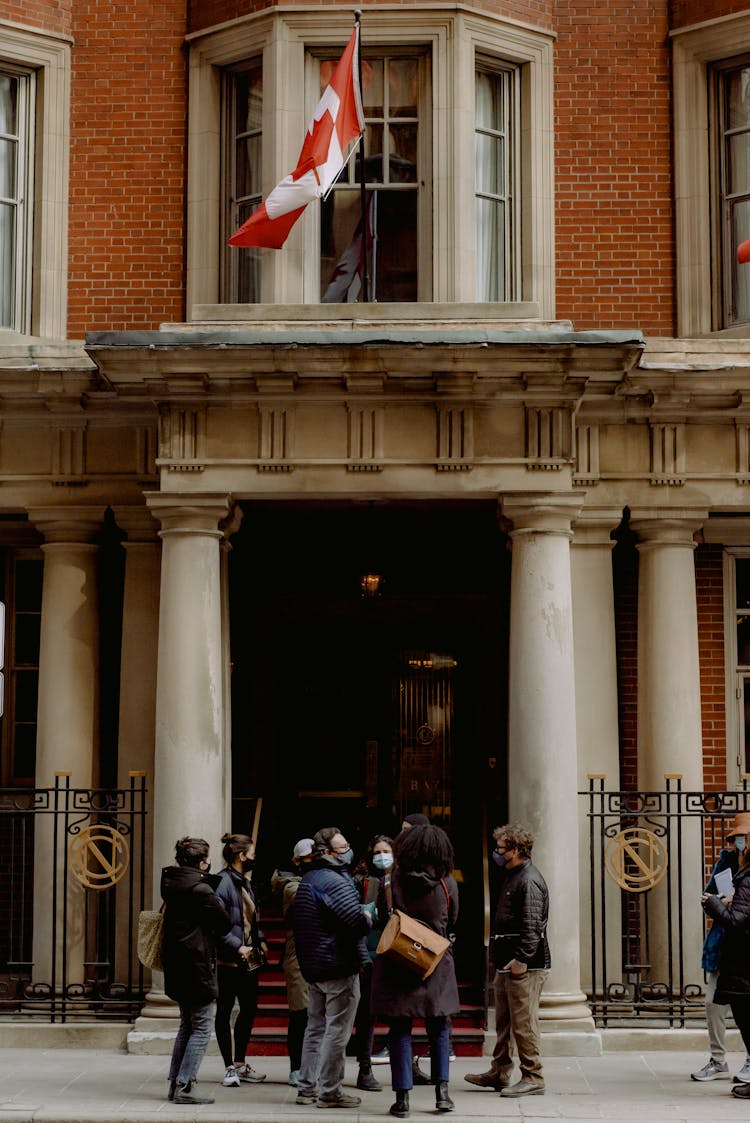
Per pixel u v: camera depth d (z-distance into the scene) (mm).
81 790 13148
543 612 13023
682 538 14062
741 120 14930
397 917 10305
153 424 14109
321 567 17062
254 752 17062
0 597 16266
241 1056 11469
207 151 14945
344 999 10523
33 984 13812
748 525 14914
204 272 14828
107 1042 12977
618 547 14930
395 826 17516
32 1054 12742
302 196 13297
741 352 14078
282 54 14531
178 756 12969
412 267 14695
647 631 14125
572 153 15000
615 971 13758
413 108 14805
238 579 17109
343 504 14344
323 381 13047
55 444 14180
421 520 15633
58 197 15000
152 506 13172
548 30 15070
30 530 15641
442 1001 10320
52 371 13625
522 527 13141
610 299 14820
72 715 14219
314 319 13633
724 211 14914
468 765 17500
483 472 13070
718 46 14812
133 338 12742
